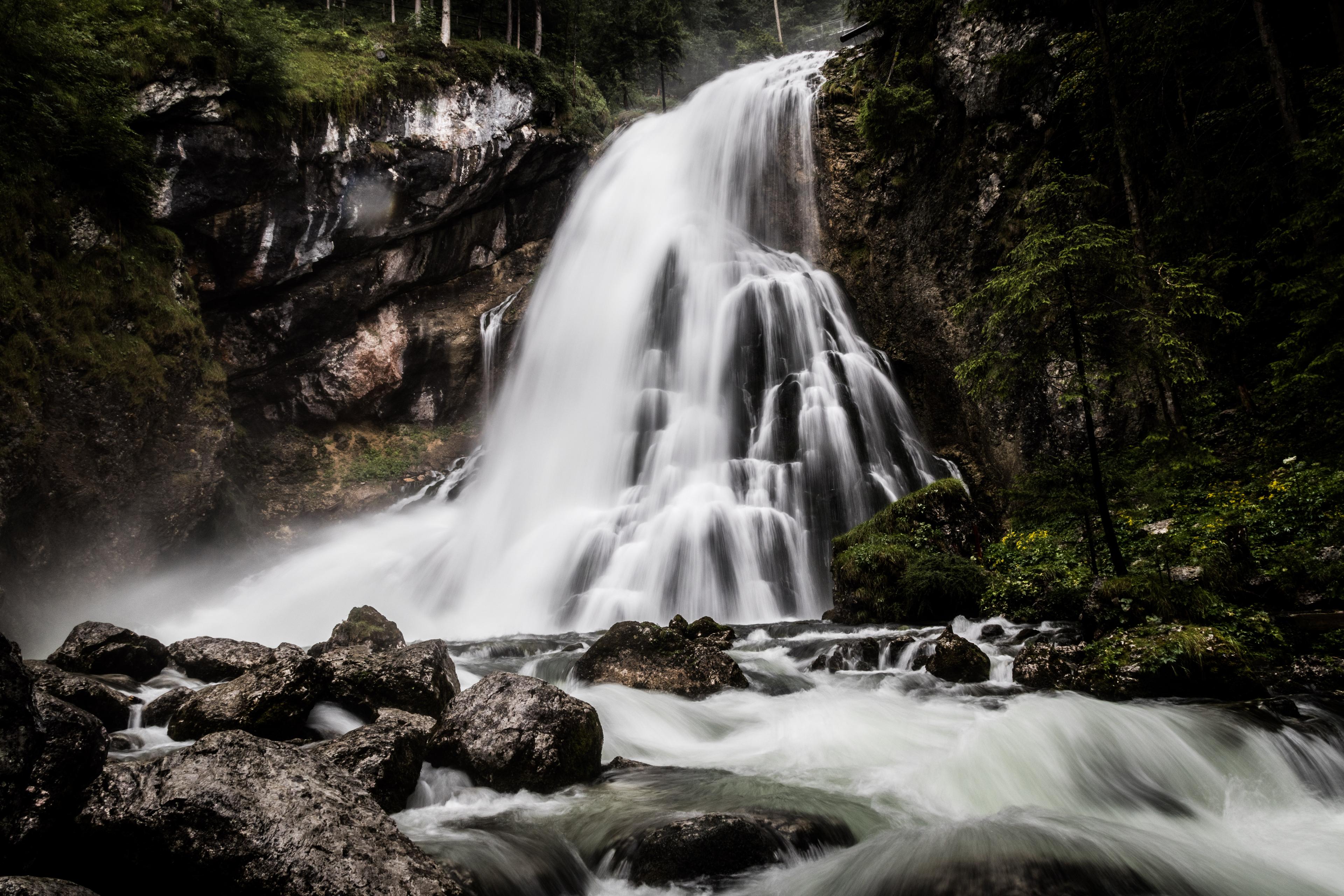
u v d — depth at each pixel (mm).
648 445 25672
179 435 19938
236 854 4332
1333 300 11602
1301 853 5711
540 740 6988
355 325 28359
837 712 8984
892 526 16172
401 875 4438
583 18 39031
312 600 21969
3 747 4152
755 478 22297
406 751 6605
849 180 27672
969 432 22922
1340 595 9633
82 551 17203
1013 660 10305
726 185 31609
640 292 29656
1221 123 17266
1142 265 10406
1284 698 8031
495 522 25641
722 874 5297
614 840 5711
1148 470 12516
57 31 18250
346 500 27156
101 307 18078
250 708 7605
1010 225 21422
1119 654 8867
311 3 32500
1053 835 5688
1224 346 16375
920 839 5707
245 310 26078
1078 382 10445
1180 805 6547
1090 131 19453
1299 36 17016
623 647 10633
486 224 31266
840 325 25984
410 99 26984
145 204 19688
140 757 7152
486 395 31312
